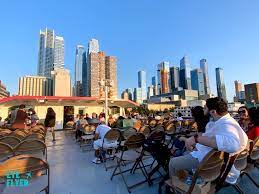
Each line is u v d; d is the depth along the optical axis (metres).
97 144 4.88
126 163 4.74
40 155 3.87
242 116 5.05
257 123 3.12
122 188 3.33
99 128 5.20
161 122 8.66
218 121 2.27
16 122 6.45
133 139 3.65
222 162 2.12
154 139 3.71
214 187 2.21
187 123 7.95
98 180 3.71
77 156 5.74
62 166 4.67
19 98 13.41
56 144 8.02
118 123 7.43
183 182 2.32
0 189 2.54
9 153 3.29
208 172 2.01
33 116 8.79
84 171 4.26
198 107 3.39
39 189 2.33
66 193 3.15
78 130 8.89
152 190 3.23
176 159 2.54
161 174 3.76
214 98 2.43
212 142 2.04
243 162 2.50
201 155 2.42
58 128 15.41
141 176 3.87
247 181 3.46
